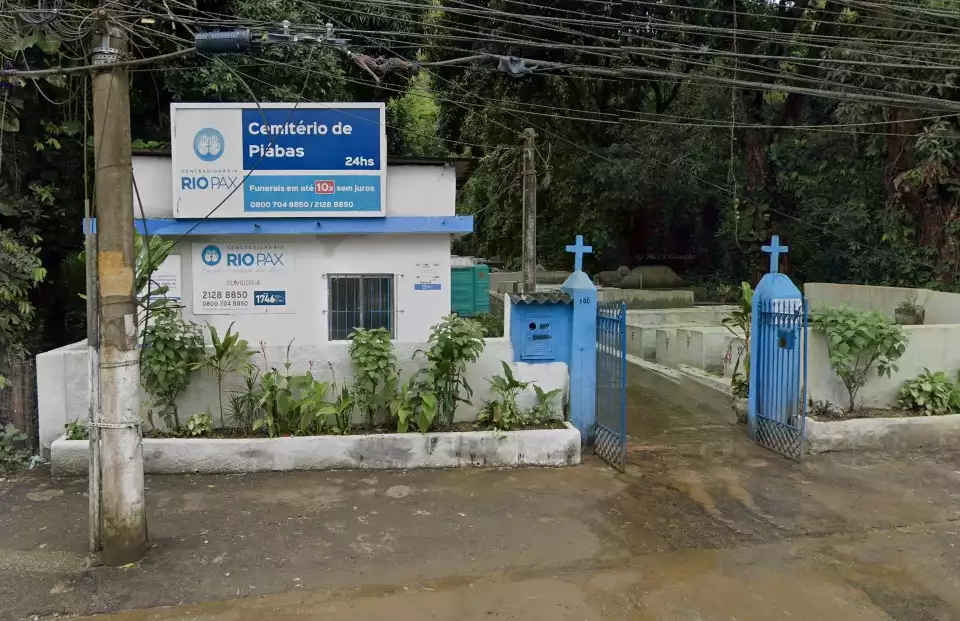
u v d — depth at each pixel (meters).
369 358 6.50
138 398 4.67
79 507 5.49
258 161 7.63
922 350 7.92
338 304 8.84
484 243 28.64
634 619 3.99
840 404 7.71
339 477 6.23
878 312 7.64
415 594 4.23
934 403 7.63
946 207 12.34
